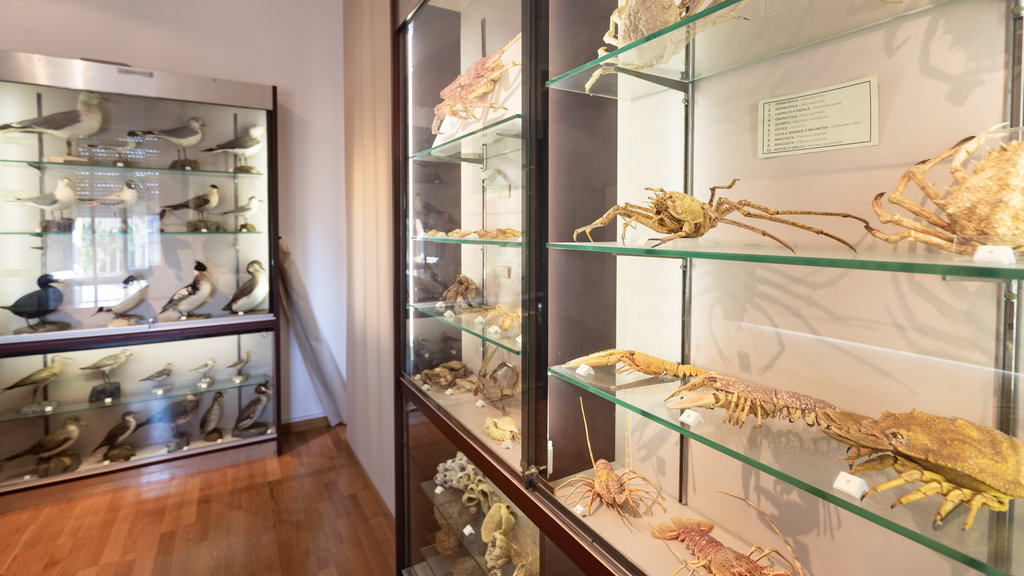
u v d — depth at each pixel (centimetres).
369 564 201
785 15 74
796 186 85
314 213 334
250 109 280
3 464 238
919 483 58
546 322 110
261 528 224
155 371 268
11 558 201
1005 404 64
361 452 286
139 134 258
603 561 89
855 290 78
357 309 290
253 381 292
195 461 277
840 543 81
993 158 56
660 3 84
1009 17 61
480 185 134
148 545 211
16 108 233
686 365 98
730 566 78
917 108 70
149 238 266
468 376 142
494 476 122
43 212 244
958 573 69
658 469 113
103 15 273
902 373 73
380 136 241
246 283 287
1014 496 51
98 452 259
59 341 244
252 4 309
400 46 177
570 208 112
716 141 98
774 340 90
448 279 150
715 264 99
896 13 71
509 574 125
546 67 106
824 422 69
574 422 113
